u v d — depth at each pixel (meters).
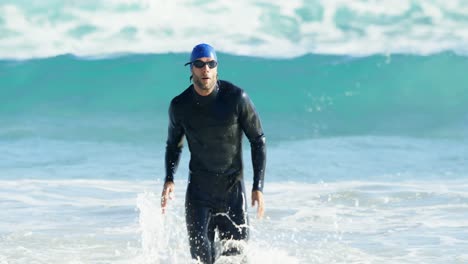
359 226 25.08
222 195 17.83
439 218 26.14
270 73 57.81
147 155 41.75
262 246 22.36
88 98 57.00
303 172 36.09
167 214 26.47
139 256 21.36
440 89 57.03
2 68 58.00
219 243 18.14
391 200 29.00
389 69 57.75
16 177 35.44
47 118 53.47
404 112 56.06
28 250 22.06
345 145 44.19
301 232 24.16
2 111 55.25
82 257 21.34
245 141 44.44
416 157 40.47
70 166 38.41
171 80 58.38
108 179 34.72
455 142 45.81
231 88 17.30
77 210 27.98
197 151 17.67
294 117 54.59
